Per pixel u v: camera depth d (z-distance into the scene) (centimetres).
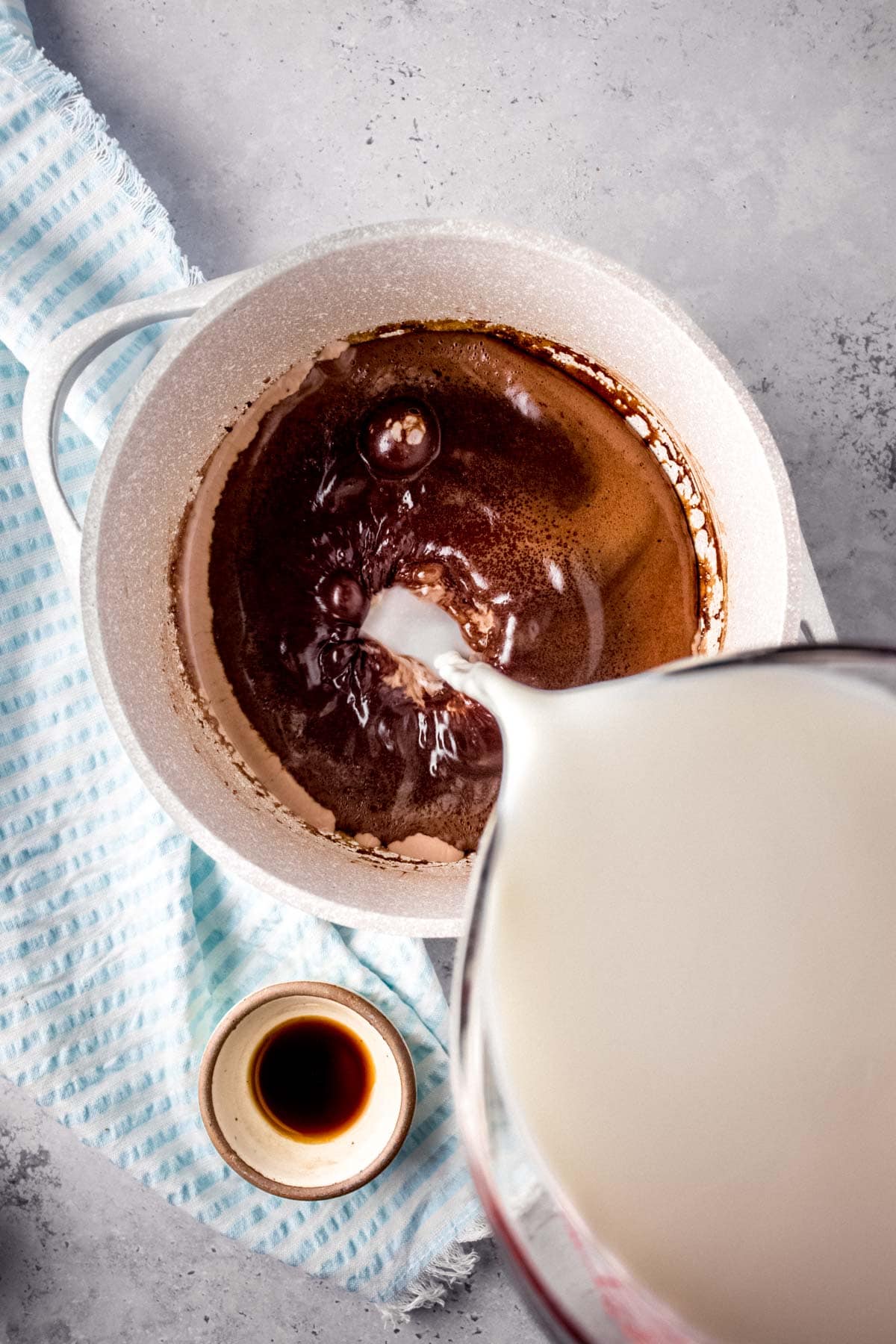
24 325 80
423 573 75
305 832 74
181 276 81
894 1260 35
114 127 85
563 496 74
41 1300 87
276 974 82
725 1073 38
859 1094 36
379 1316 87
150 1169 81
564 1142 39
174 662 73
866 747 41
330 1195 77
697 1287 36
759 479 68
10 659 82
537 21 85
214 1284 87
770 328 85
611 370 73
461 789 74
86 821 82
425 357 74
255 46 85
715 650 74
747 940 39
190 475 73
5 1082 86
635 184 85
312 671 75
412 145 85
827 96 85
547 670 74
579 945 41
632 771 43
